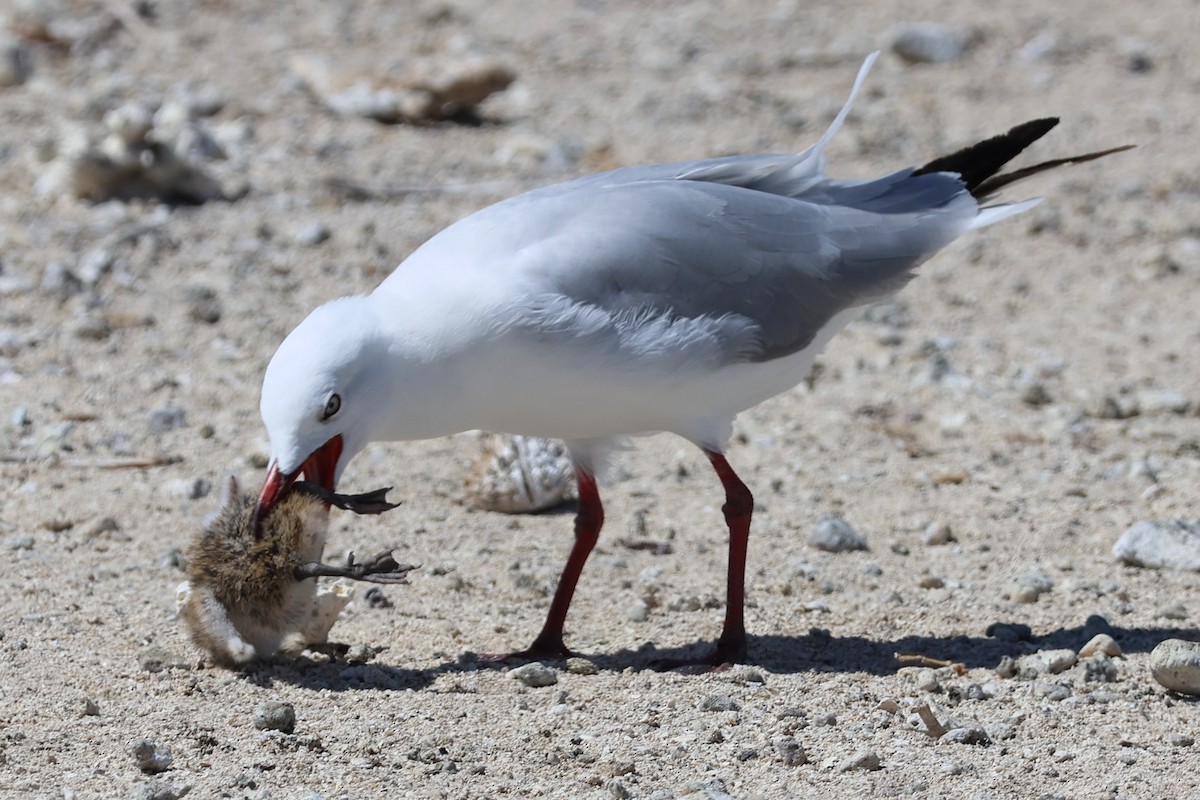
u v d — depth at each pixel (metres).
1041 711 9.20
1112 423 14.82
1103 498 13.08
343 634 10.51
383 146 21.88
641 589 11.43
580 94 24.39
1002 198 20.98
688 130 22.72
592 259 9.64
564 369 9.52
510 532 12.49
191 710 8.99
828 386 15.70
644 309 9.73
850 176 21.05
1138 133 23.27
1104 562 11.83
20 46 24.05
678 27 27.81
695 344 9.73
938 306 17.94
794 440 14.37
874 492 13.26
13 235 17.89
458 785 8.08
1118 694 9.43
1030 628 10.61
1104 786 8.20
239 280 17.22
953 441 14.41
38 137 20.97
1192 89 25.23
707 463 14.00
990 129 23.19
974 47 27.08
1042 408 15.14
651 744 8.63
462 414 9.66
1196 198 21.08
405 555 11.91
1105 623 10.54
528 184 20.55
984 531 12.45
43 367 15.05
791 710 9.08
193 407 14.42
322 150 21.44
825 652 10.24
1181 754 8.62
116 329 15.96
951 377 15.78
